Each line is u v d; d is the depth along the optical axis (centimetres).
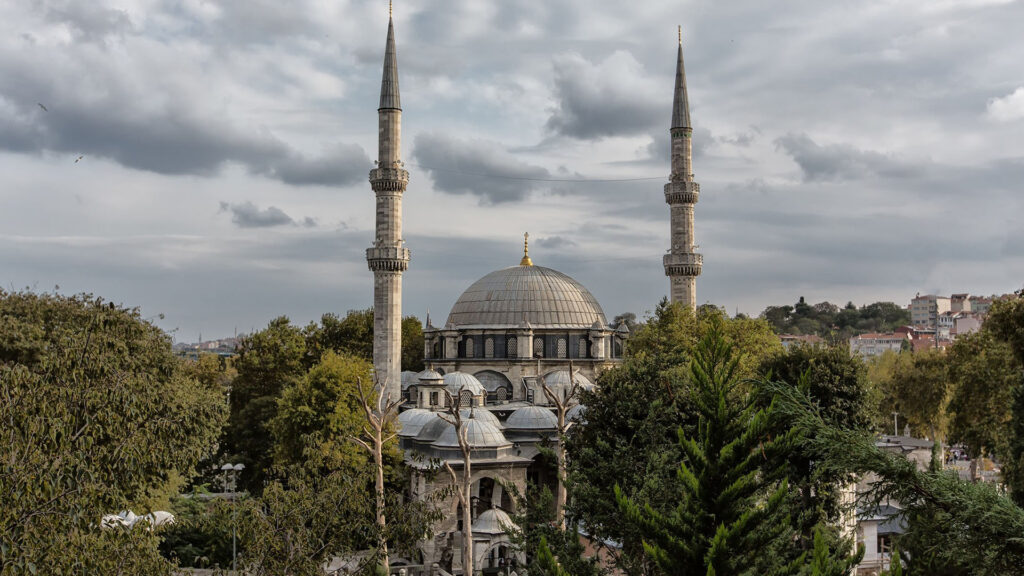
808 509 3844
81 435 2425
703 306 9006
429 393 9188
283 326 10488
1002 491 1597
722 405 2206
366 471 3538
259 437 9131
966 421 7575
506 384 10206
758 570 2450
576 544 3209
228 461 9081
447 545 7075
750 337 8100
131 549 2347
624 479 3606
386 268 9569
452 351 10488
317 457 3794
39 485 2086
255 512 3116
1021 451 5428
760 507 2305
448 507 7350
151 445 2612
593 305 11256
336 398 7525
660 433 3750
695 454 2214
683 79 11175
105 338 3073
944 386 10412
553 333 10481
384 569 4284
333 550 3231
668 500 3231
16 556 1944
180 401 4662
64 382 2591
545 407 9106
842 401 4962
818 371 5047
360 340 11725
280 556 3044
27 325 5147
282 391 8350
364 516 3306
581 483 3591
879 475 1712
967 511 1532
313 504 3164
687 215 10962
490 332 10456
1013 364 6962
